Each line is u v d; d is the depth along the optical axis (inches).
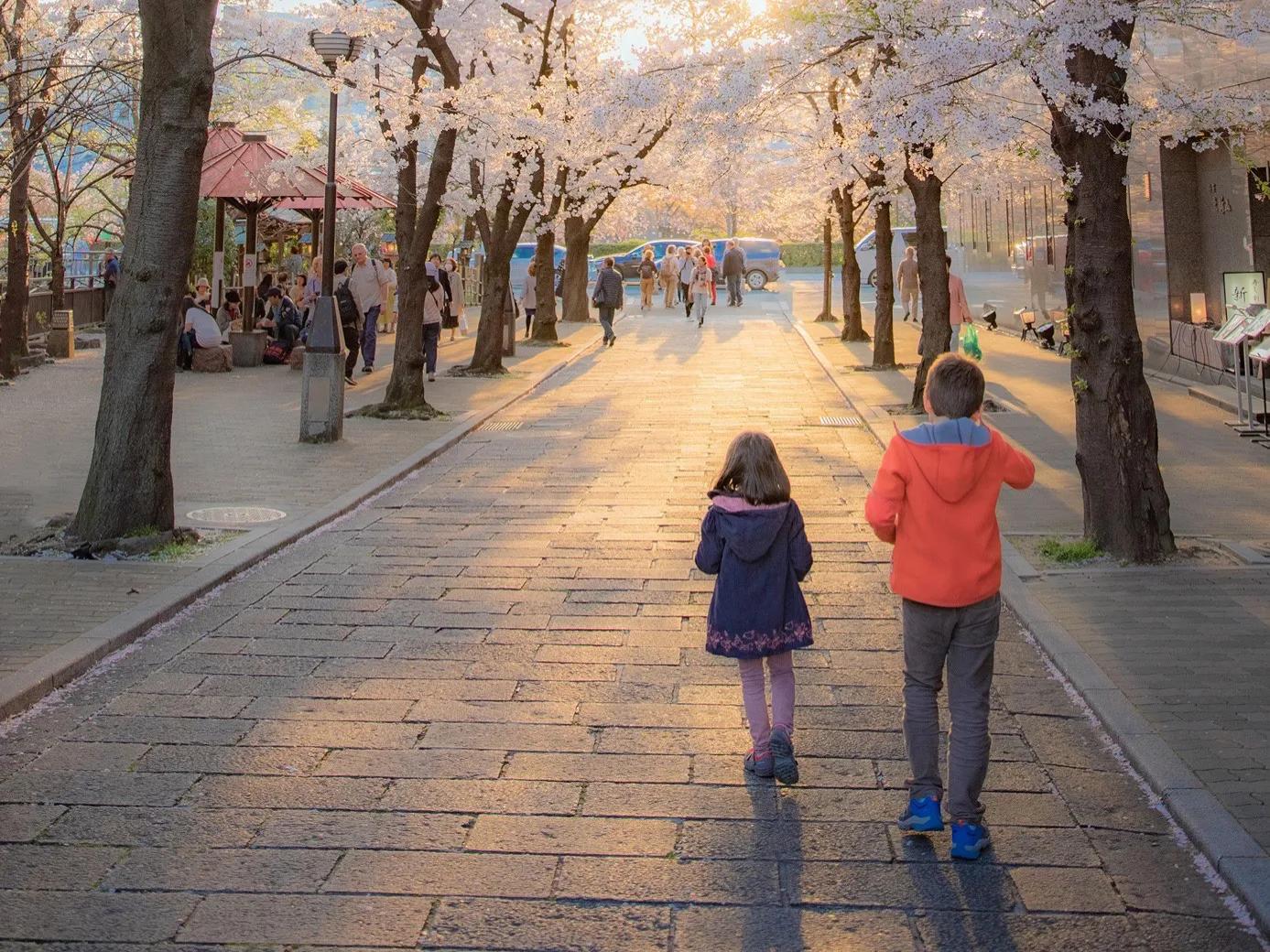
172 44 367.9
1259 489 444.1
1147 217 780.0
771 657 210.2
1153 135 450.3
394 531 410.3
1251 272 657.6
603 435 631.8
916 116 392.2
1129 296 348.2
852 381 831.7
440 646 282.2
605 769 211.9
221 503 446.6
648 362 1012.5
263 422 657.6
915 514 185.2
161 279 369.4
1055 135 357.1
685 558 368.2
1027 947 155.0
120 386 368.2
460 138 890.7
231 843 184.1
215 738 226.2
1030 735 226.4
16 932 158.6
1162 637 275.9
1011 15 359.6
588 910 164.6
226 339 1041.5
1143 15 376.5
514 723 233.5
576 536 399.2
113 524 365.7
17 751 220.4
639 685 255.4
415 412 674.8
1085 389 350.6
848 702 245.0
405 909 164.7
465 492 481.1
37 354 934.4
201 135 374.6
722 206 1587.1
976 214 1375.5
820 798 200.5
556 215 1106.1
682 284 1489.9
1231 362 656.4
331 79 587.2
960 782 179.3
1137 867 176.1
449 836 186.5
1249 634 277.0
